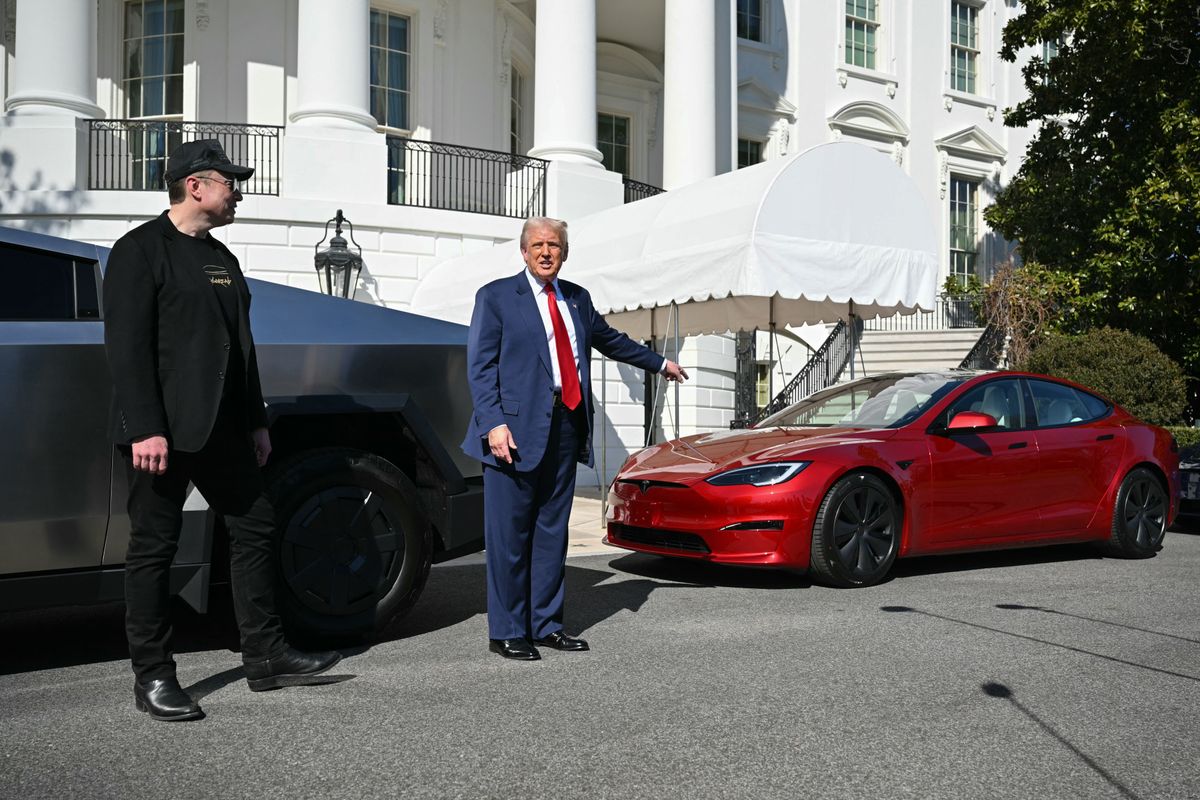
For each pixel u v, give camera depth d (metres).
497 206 15.54
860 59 22.86
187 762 2.85
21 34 13.09
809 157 7.88
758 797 2.59
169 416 3.20
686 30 16.33
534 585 4.29
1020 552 7.39
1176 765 2.87
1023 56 25.42
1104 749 3.00
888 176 8.31
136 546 3.29
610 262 9.07
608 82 19.66
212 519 3.92
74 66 13.13
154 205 12.64
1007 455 6.40
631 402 15.23
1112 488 6.86
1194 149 14.57
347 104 13.50
